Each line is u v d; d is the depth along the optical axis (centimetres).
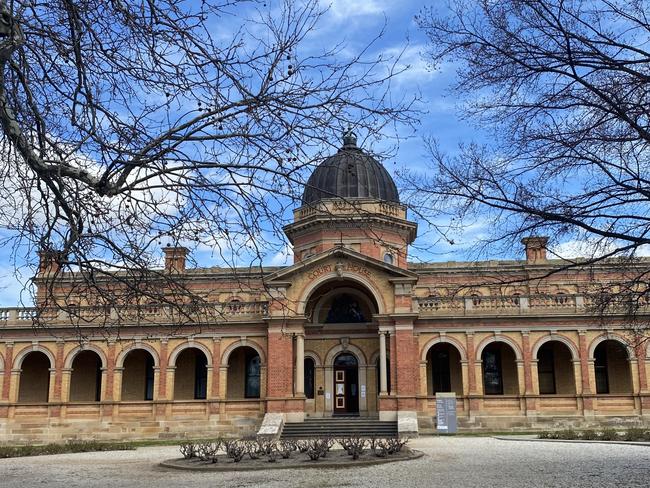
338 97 909
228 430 4256
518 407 4191
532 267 4988
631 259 1612
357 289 4603
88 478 2094
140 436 4281
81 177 910
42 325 1189
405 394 4050
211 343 4406
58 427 4328
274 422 3984
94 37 961
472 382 4241
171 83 960
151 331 4425
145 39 950
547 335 4281
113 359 4416
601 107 1303
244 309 4431
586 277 4831
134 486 1866
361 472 2081
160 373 4384
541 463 2212
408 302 4200
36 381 4819
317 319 4675
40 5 991
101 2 949
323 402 4509
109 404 4344
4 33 862
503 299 4347
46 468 2458
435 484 1764
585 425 4109
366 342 4578
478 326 4319
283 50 911
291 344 4234
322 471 2138
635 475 1856
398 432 3791
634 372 4178
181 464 2394
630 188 1366
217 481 1948
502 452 2652
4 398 4384
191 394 4750
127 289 1106
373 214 1009
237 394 4703
